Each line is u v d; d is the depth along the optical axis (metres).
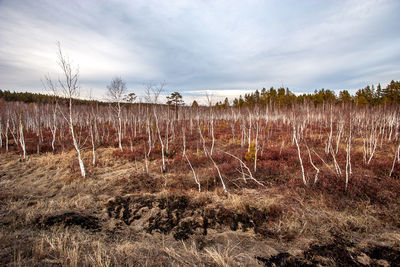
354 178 7.02
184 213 5.99
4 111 18.70
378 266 3.66
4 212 5.97
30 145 15.30
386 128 19.33
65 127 21.62
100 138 18.94
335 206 5.66
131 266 3.76
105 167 10.81
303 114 16.41
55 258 3.87
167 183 8.41
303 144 14.17
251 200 6.41
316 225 5.03
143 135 19.89
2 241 4.34
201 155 12.16
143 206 6.47
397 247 4.05
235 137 18.25
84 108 22.77
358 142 14.40
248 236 4.84
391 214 5.14
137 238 4.93
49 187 8.28
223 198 6.81
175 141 17.19
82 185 8.34
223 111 30.19
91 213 6.12
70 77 8.96
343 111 12.39
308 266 3.76
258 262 3.93
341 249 4.15
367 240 4.37
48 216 5.68
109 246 4.51
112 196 7.35
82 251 4.21
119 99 14.33
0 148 14.50
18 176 9.53
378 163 8.85
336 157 10.40
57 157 12.09
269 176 8.49
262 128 21.33
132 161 11.93
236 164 9.82
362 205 5.61
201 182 8.38
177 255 4.19
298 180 7.67
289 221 5.23
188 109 22.53
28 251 4.03
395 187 6.39
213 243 4.68
